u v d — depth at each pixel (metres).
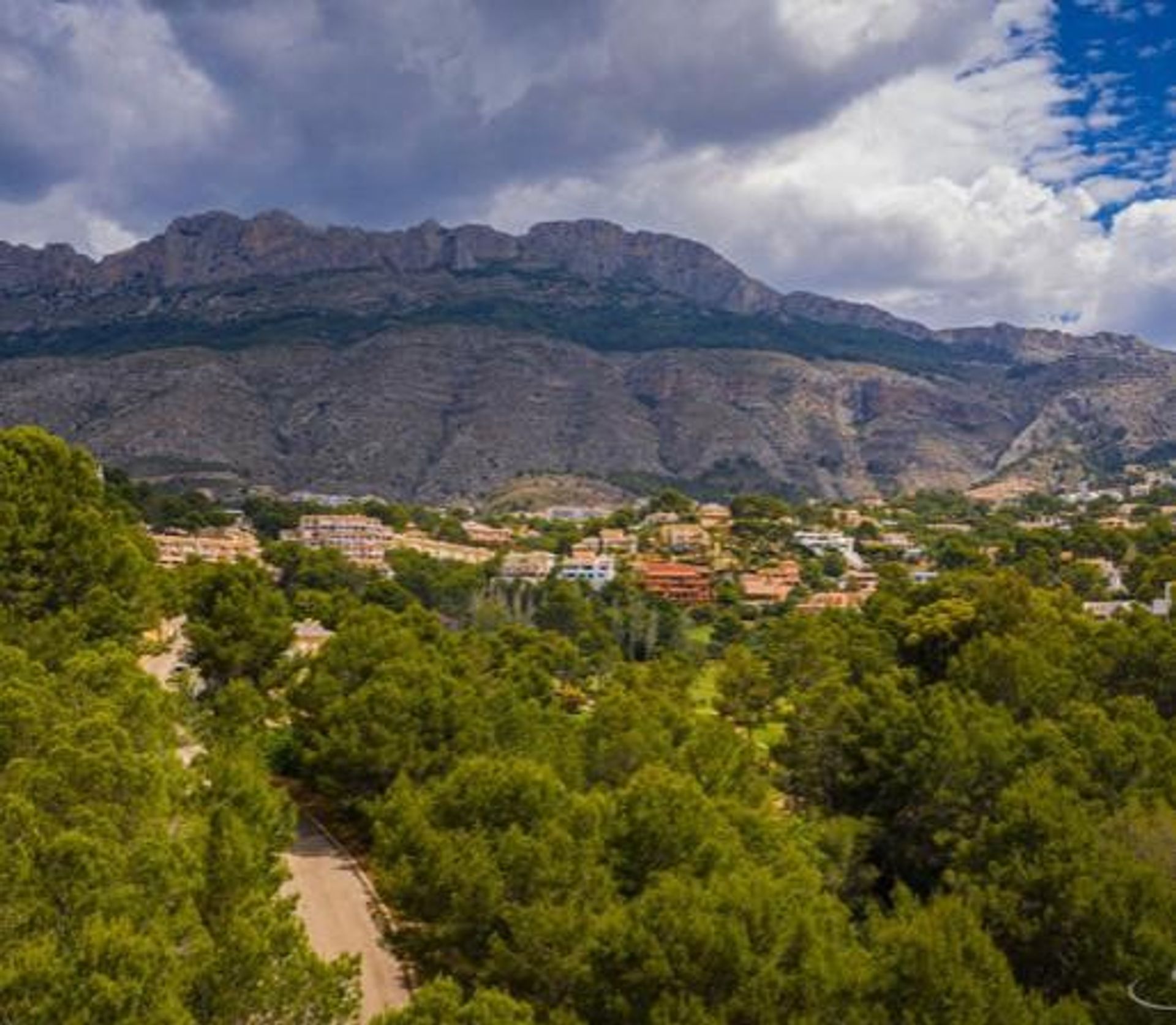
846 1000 32.94
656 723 62.34
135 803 33.25
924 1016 32.47
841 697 74.38
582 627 156.50
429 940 40.47
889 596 126.25
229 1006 27.89
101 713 36.69
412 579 191.12
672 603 187.00
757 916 33.66
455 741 58.53
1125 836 49.03
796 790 72.25
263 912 30.61
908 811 61.84
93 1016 23.83
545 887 38.44
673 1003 31.16
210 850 33.47
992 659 75.19
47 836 29.84
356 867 55.19
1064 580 178.00
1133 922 41.25
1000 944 44.00
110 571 65.94
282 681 75.56
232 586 76.19
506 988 36.16
